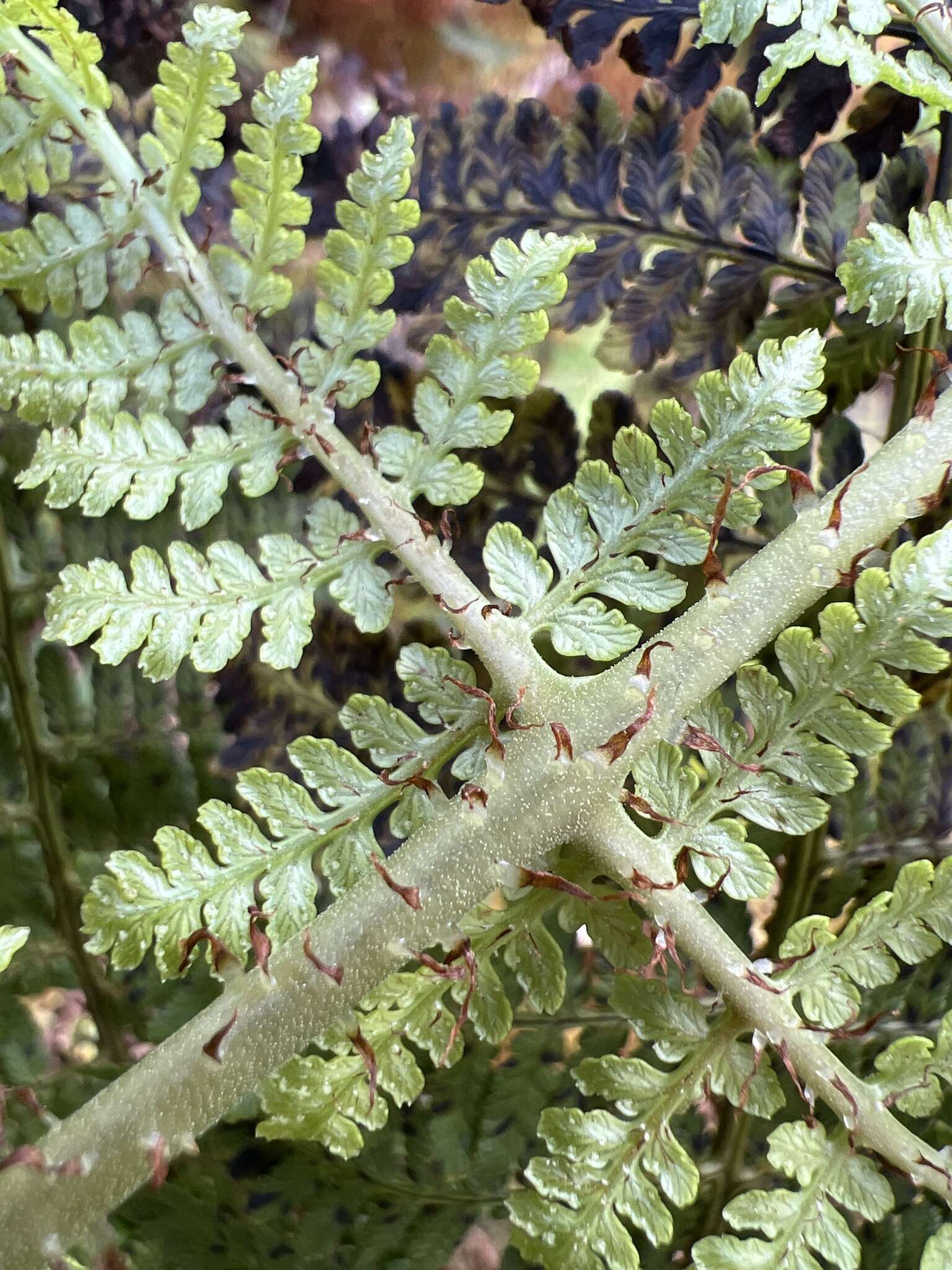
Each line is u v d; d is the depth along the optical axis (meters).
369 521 0.08
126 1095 0.08
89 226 0.08
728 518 0.08
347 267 0.08
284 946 0.08
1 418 0.09
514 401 0.09
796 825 0.08
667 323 0.09
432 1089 0.10
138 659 0.10
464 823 0.08
